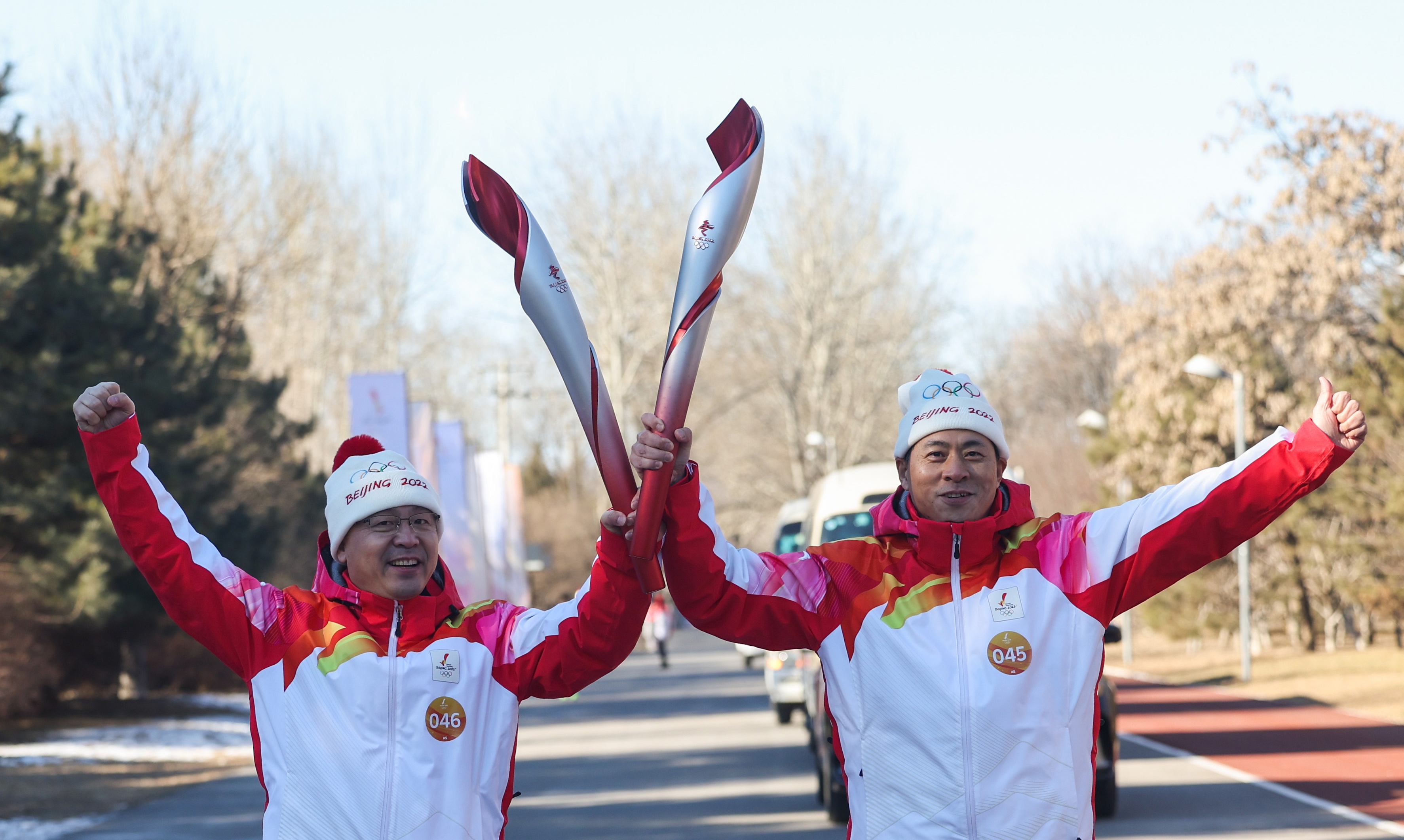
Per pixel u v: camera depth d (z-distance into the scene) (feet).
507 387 175.22
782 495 172.24
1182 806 34.30
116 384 11.27
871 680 11.03
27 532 56.75
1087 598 11.01
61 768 51.55
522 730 63.10
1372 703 65.77
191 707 80.53
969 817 10.59
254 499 93.04
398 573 11.47
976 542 11.07
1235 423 93.04
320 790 10.82
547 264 10.93
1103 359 186.60
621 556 10.93
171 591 11.37
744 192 10.94
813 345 158.20
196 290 95.61
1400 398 81.92
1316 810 33.45
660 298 154.92
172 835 34.04
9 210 52.03
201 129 98.12
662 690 88.33
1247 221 88.74
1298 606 107.86
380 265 152.46
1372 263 84.89
